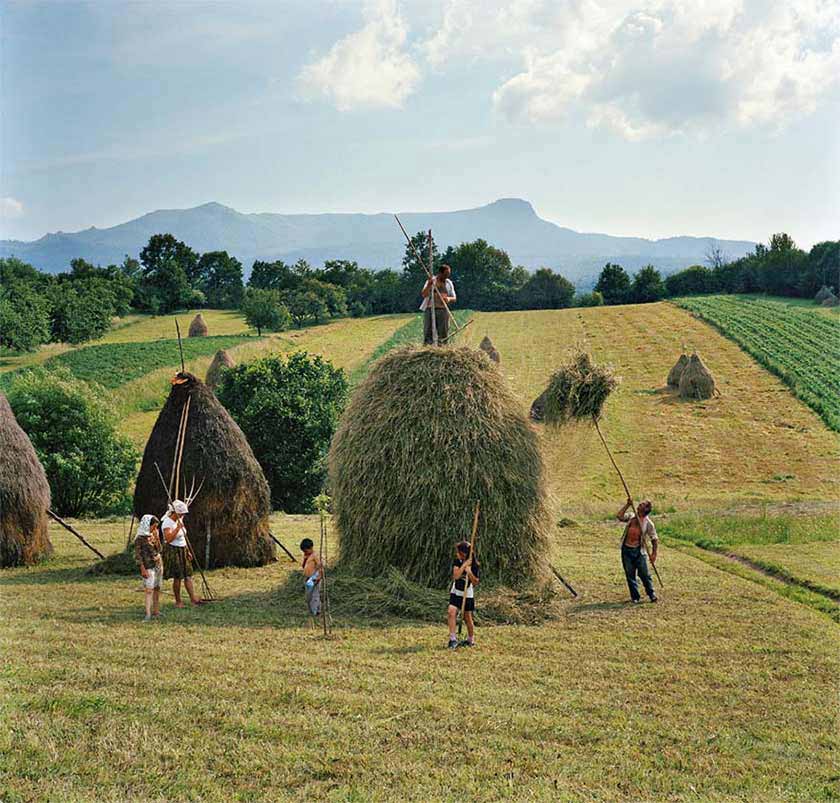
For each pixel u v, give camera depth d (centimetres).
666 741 1010
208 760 923
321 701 1079
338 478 1814
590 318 10594
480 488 1716
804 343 7844
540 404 4278
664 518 3083
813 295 11475
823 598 1819
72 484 3772
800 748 998
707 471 4559
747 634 1483
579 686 1181
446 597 1633
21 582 1841
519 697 1125
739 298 11788
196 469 1975
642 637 1454
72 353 8506
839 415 5569
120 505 3938
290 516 3419
